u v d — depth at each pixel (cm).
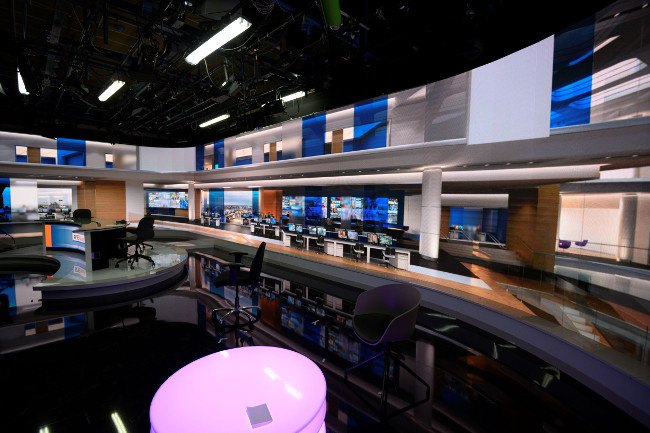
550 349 344
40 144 1232
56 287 520
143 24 456
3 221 1230
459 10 369
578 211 1067
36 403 262
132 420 243
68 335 402
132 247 975
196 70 654
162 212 1917
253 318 471
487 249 898
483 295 502
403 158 678
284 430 110
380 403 271
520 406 267
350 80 565
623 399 259
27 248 908
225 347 372
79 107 952
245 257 1005
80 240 766
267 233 1223
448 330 434
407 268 685
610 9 522
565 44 564
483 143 550
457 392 287
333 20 327
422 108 711
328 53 515
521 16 339
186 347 371
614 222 994
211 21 412
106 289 560
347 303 561
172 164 1418
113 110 874
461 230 1271
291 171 960
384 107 825
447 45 420
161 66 548
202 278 717
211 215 1599
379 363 341
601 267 788
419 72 464
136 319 459
